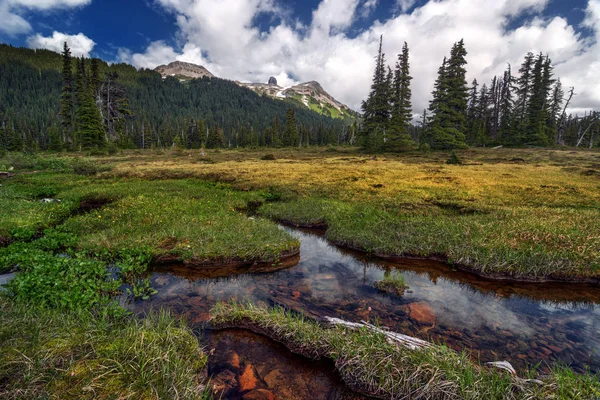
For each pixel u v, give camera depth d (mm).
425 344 4422
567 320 5777
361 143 59250
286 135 91562
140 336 4254
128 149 70000
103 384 3271
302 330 4816
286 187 20047
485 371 3906
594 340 5082
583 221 10961
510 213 12398
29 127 121375
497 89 68250
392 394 3725
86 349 3848
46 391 3043
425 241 9570
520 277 7652
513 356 4602
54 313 4676
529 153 45219
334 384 4008
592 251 8250
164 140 113438
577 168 28516
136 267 7805
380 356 4105
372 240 9828
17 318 4242
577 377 3768
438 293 6828
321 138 121750
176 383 3484
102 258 8336
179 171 28438
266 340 4930
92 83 64125
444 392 3525
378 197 16562
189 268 8203
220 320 5316
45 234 10172
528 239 9383
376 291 6840
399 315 5770
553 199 15703
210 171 28547
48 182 22328
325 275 7797
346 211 13672
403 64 54406
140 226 10961
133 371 3539
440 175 24953
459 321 5609
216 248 8773
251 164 37156
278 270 8141
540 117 57312
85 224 11305
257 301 6270
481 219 11766
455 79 53625
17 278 5730
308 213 13602
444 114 54312
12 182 22391
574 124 80000
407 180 22547
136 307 5961
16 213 12344
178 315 5656
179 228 10523
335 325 5129
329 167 32281
